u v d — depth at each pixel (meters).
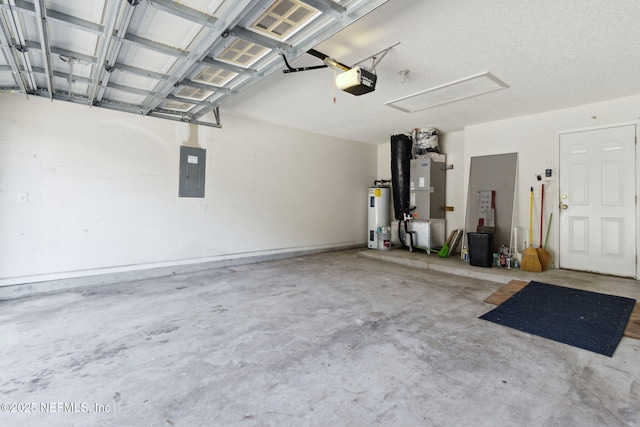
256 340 2.33
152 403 1.60
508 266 4.47
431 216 5.75
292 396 1.67
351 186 6.90
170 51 2.42
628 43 2.60
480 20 2.31
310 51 2.66
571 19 2.28
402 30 2.45
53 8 1.93
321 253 6.29
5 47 2.30
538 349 2.19
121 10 1.92
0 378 1.81
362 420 1.48
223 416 1.51
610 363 2.00
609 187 4.00
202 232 4.71
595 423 1.46
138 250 4.15
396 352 2.15
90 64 2.69
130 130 4.06
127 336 2.39
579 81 3.41
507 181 4.82
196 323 2.65
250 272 4.59
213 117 4.75
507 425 1.45
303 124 5.51
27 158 3.42
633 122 3.81
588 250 4.16
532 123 4.61
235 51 2.59
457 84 3.53
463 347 2.22
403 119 5.04
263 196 5.40
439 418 1.50
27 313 2.86
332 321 2.70
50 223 3.55
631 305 2.95
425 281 4.07
